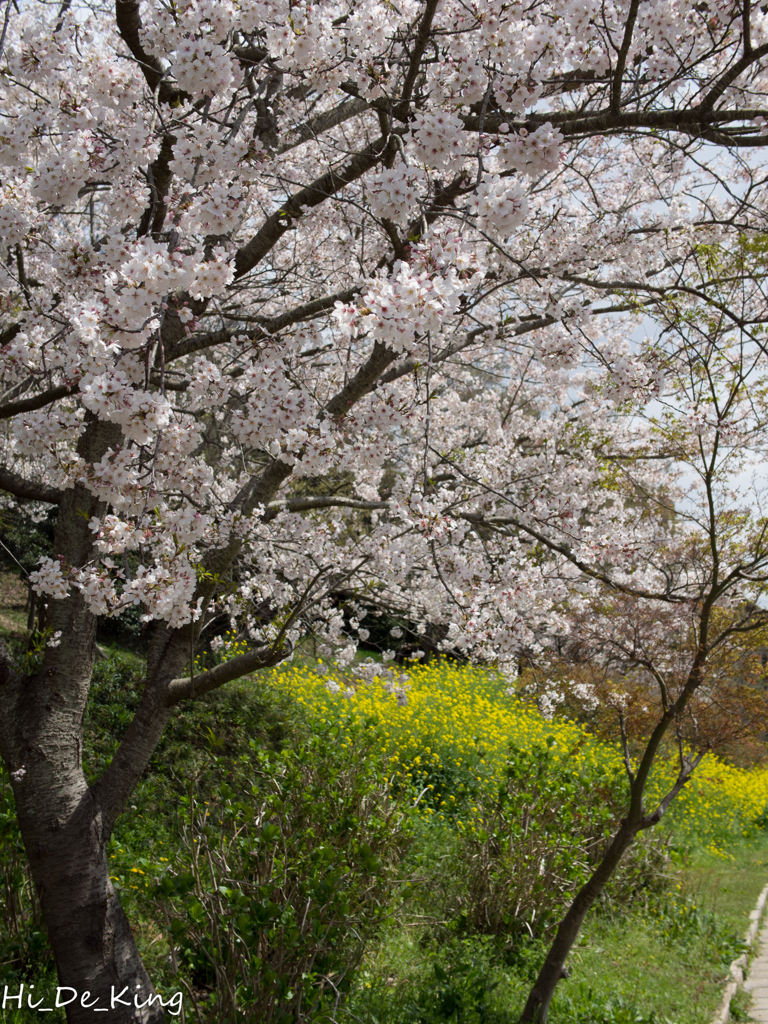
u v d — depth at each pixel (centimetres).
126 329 218
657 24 297
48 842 267
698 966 483
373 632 1164
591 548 433
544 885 470
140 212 274
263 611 489
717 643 356
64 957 264
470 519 445
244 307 583
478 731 808
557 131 232
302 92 383
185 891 291
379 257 432
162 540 245
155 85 313
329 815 396
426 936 441
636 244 444
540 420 698
